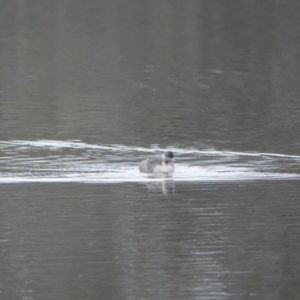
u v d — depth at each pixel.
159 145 25.28
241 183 20.20
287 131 27.41
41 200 18.59
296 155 23.83
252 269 14.11
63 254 14.93
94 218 17.16
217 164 22.66
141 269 14.20
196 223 16.75
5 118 29.39
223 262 14.51
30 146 25.06
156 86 36.19
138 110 31.27
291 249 15.13
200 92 35.03
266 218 17.05
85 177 20.98
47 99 33.19
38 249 15.19
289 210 17.61
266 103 32.69
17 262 14.54
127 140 26.11
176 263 14.41
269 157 23.59
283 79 37.06
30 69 38.66
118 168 22.23
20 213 17.53
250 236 15.80
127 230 16.31
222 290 13.29
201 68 38.97
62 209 17.84
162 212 17.56
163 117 29.91
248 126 28.33
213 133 27.11
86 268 14.24
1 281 13.67
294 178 20.73
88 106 32.00
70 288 13.37
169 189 19.55
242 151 24.41
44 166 22.36
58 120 29.20
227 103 32.69
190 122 29.06
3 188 19.73
